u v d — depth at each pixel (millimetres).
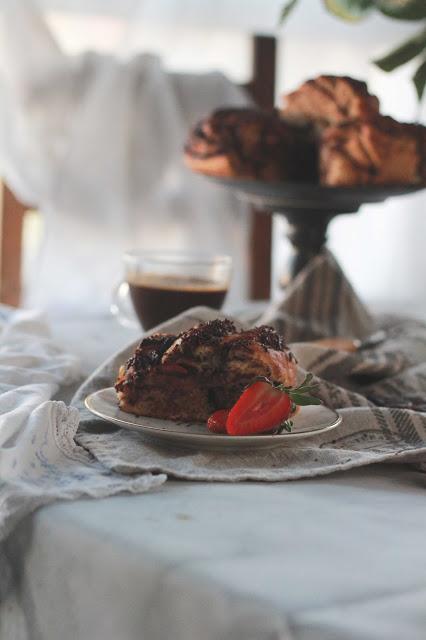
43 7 2041
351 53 2543
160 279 1216
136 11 2092
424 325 1348
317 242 1295
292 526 836
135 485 875
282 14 1310
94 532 814
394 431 998
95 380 1041
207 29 2168
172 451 945
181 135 2094
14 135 1982
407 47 1302
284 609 736
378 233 2756
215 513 850
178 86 2115
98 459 917
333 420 974
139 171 2072
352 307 1261
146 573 781
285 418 938
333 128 1217
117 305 1284
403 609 741
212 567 774
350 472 954
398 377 1124
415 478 952
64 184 2014
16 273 2043
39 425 910
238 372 953
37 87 1978
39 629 844
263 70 2301
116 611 794
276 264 2518
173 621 768
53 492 857
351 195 1209
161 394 962
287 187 1214
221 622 748
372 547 813
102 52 2047
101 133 2027
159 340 976
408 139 1200
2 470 868
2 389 1032
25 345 1162
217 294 1218
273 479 915
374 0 1309
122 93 2041
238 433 929
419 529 846
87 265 2041
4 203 2025
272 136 1240
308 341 1229
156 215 2094
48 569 835
